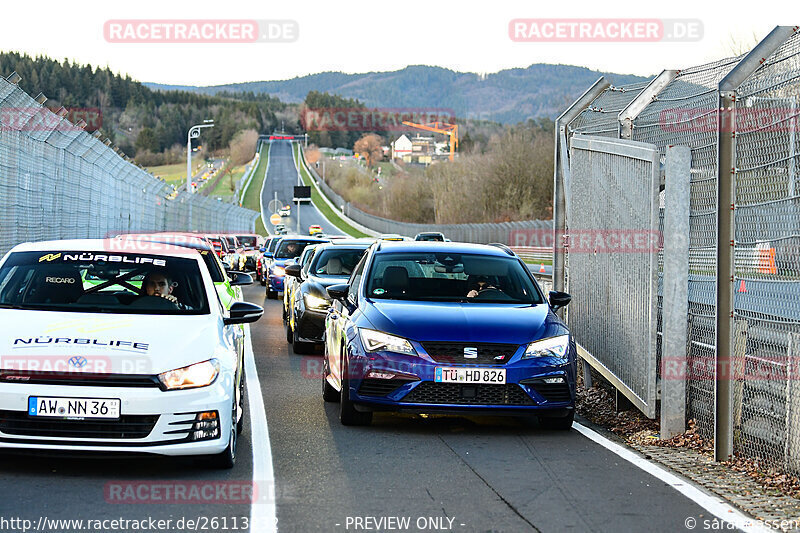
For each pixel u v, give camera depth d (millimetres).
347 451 14891
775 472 13570
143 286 15391
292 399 20391
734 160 14734
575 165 24391
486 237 130750
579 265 23828
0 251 32062
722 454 14500
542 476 13289
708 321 16297
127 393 12328
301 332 28734
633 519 11023
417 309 17672
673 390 16281
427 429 17188
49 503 11070
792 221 13289
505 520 10898
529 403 16516
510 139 172250
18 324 13477
